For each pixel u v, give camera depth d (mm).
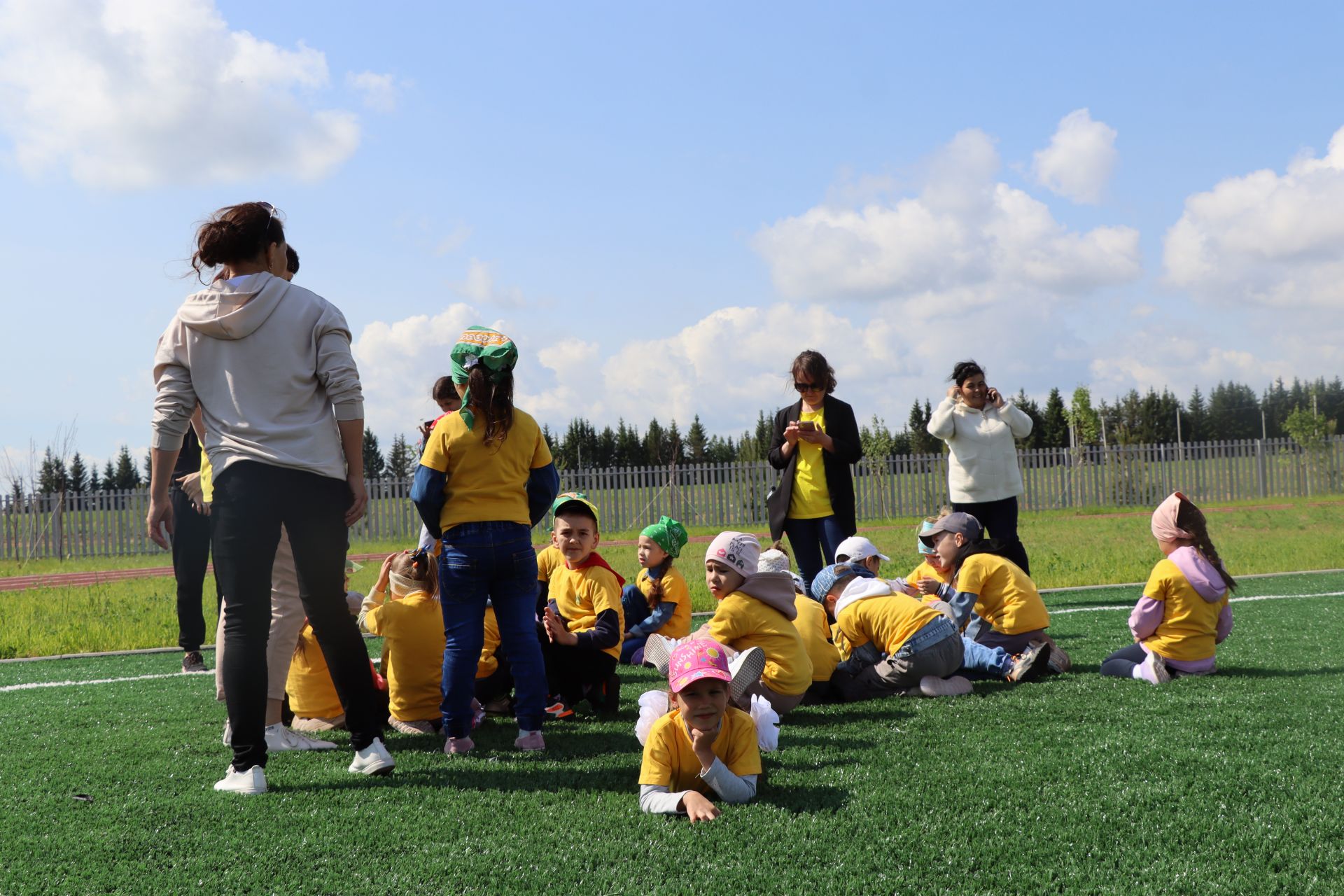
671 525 6375
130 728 4539
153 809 3084
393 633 4430
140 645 8359
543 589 5871
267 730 4023
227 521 3273
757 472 27375
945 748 3701
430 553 4535
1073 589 10320
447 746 3926
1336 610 7750
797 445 6984
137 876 2506
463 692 3912
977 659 5320
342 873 2502
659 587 6391
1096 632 7027
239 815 3008
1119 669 5219
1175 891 2297
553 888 2379
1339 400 73500
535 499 4172
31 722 4746
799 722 4395
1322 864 2439
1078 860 2496
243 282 3381
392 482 26094
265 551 3307
